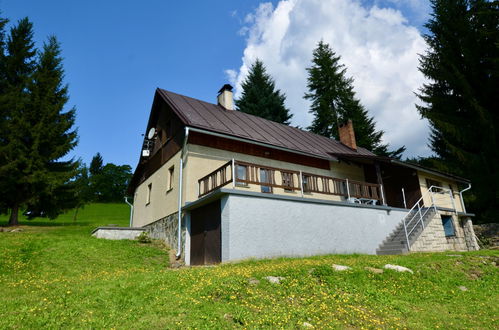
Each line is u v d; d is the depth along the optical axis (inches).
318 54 1385.3
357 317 204.2
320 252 443.8
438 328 197.2
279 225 413.1
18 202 743.1
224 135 487.2
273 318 186.1
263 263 345.7
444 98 989.8
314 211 458.3
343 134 864.3
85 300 211.2
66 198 837.2
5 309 196.1
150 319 180.4
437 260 363.6
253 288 232.4
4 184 698.8
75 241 465.4
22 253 390.0
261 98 1328.7
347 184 528.4
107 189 2262.6
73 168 837.8
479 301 254.8
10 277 317.4
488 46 917.2
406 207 663.8
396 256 423.2
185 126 464.1
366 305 226.5
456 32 999.0
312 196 602.2
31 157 741.3
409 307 233.9
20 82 837.8
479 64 936.3
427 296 260.1
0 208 772.6
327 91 1321.4
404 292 264.1
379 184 598.5
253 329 172.1
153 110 659.4
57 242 448.5
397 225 575.8
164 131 610.9
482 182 847.1
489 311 231.1
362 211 524.7
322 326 185.3
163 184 571.2
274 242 401.1
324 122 1284.4
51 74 862.5
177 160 519.5
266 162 560.1
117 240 517.3
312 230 446.0
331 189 644.1
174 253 469.1
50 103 818.8
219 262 387.9
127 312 190.7
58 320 178.4
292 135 703.7
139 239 527.5
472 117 943.0
